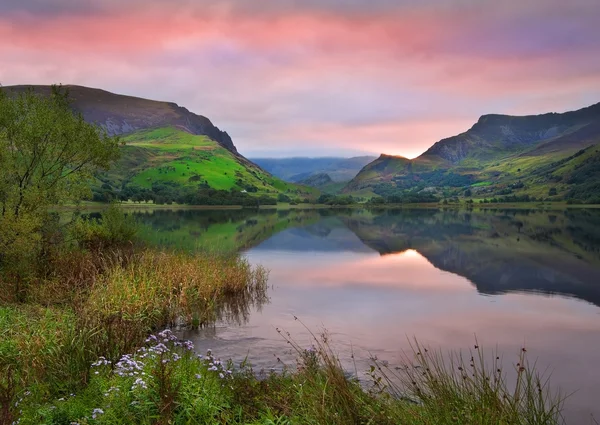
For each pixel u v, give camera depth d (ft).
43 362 26.66
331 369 24.56
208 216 338.95
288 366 33.19
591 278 78.13
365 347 38.93
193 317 46.16
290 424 20.13
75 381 24.43
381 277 78.18
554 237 161.68
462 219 313.32
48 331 32.50
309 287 68.23
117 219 75.15
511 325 47.44
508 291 66.59
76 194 64.03
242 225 229.66
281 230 197.06
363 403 21.44
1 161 55.06
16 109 58.85
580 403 27.68
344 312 52.60
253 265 91.76
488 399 19.93
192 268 59.16
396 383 29.53
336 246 131.95
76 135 63.67
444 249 124.16
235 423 20.63
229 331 43.52
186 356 27.40
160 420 19.02
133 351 28.32
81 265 54.54
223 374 27.35
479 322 48.70
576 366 34.73
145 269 55.62
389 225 241.14
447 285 71.15
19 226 49.83
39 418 19.67
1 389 20.71
